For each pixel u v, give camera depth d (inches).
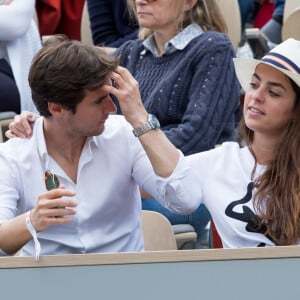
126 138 443.2
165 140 433.1
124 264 350.6
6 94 738.2
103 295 351.3
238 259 350.9
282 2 904.9
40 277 351.3
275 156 446.3
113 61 414.6
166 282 351.6
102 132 424.5
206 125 583.2
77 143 433.7
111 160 439.8
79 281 351.3
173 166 431.8
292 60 437.1
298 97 439.8
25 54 753.6
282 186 439.5
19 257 350.6
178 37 599.8
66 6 903.1
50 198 392.8
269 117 440.8
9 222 405.4
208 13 613.6
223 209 449.4
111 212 445.4
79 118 415.2
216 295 352.5
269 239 440.8
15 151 436.8
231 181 453.1
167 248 483.5
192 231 533.3
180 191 433.7
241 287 352.2
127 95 422.0
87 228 440.1
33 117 442.6
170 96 594.2
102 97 413.7
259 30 893.8
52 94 410.3
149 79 605.6
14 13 737.0
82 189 436.5
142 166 441.4
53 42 418.0
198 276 351.3
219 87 589.6
